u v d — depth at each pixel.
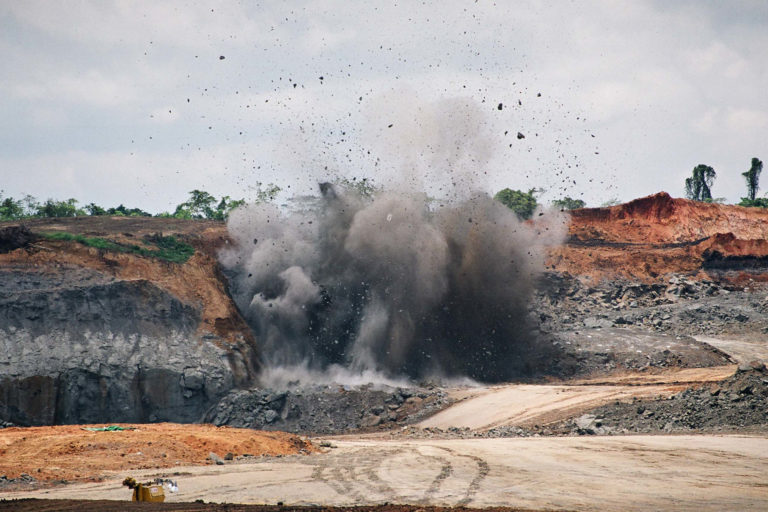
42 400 115.62
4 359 116.94
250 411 121.12
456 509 43.12
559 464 63.81
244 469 64.44
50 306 126.44
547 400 109.69
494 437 90.69
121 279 136.38
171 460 68.50
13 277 129.88
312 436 109.38
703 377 118.44
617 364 135.00
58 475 61.12
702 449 69.44
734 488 51.56
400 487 53.91
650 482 54.34
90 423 117.38
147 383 123.31
